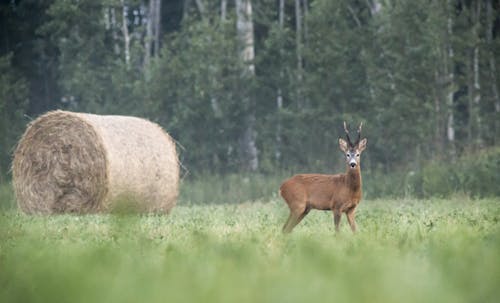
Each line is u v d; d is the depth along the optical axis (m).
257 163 140.88
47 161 82.06
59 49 160.00
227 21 143.38
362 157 132.50
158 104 142.38
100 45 152.75
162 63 144.00
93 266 25.72
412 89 125.50
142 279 22.84
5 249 35.06
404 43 128.50
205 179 126.81
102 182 78.19
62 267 25.16
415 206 81.19
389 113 125.81
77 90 147.12
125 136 79.31
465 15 131.62
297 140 138.62
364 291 20.31
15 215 70.62
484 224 48.97
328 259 26.70
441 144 125.38
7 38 162.62
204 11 154.75
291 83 142.38
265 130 141.25
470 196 101.25
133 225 27.48
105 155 77.69
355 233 42.91
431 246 32.09
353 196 50.72
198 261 27.66
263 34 170.88
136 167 78.50
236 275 23.70
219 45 140.38
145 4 179.12
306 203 52.28
